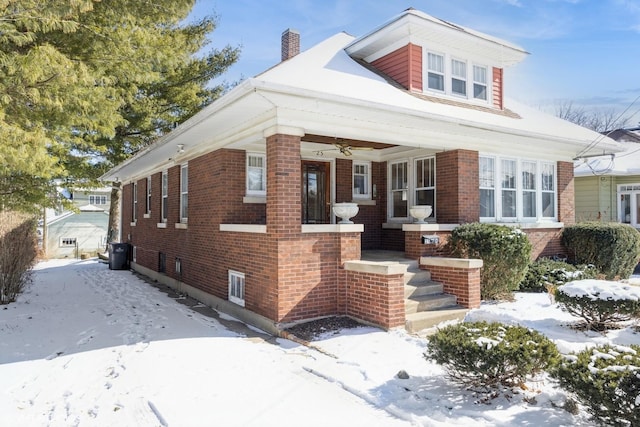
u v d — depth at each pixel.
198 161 10.16
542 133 9.30
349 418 3.87
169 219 12.37
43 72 6.54
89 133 12.07
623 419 3.16
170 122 18.36
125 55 8.77
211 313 8.54
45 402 4.41
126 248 17.19
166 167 12.65
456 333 4.36
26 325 7.44
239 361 5.46
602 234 10.32
